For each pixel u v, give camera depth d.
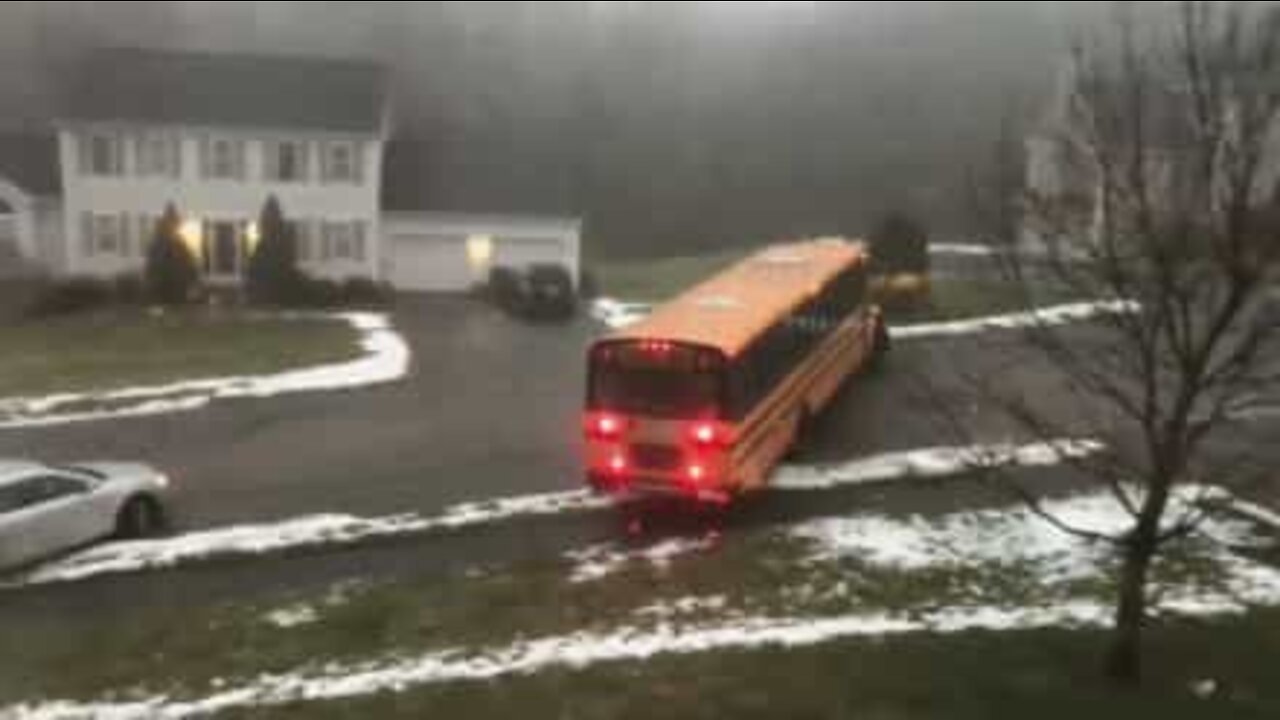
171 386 31.06
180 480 23.41
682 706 13.77
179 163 45.31
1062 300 28.84
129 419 28.05
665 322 21.50
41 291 44.66
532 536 20.12
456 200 47.31
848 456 24.06
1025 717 13.28
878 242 38.97
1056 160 24.39
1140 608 14.08
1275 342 22.34
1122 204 13.98
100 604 17.58
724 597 17.34
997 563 18.47
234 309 42.84
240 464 24.39
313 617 16.94
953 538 19.56
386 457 24.70
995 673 14.45
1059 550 18.92
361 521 20.84
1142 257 14.27
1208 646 15.20
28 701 14.47
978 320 37.19
